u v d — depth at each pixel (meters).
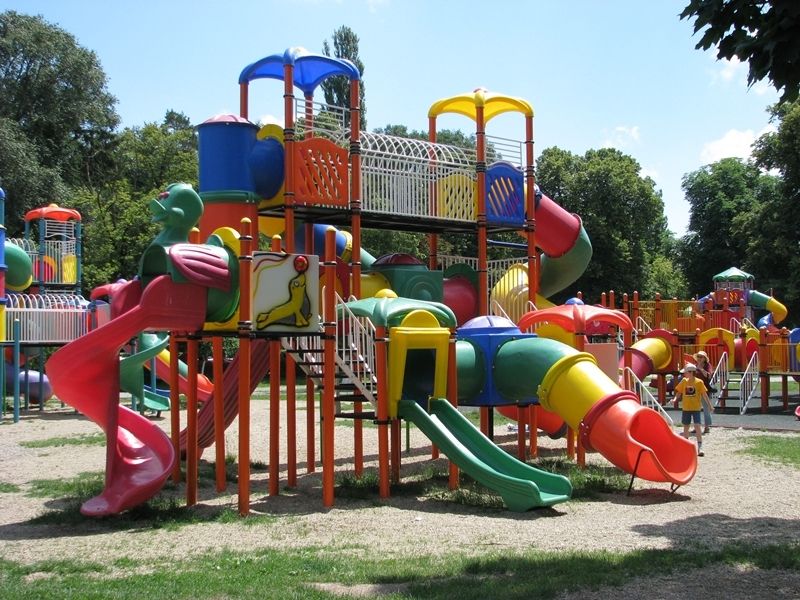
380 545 9.58
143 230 46.91
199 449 16.38
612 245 53.66
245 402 11.73
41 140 53.91
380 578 7.79
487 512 11.73
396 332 13.09
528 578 7.63
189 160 56.97
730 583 7.37
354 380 13.15
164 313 11.77
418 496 13.09
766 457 16.70
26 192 46.09
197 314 12.15
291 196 15.91
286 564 8.46
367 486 13.98
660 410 16.56
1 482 14.70
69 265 34.62
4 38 52.53
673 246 80.38
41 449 19.28
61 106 54.81
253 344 15.65
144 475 11.87
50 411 29.91
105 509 11.16
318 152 16.42
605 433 13.16
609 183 53.44
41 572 8.39
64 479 14.92
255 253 12.09
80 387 11.78
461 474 14.88
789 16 7.51
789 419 24.66
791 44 7.58
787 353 26.70
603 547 9.19
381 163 17.67
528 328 17.19
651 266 63.72
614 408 13.25
